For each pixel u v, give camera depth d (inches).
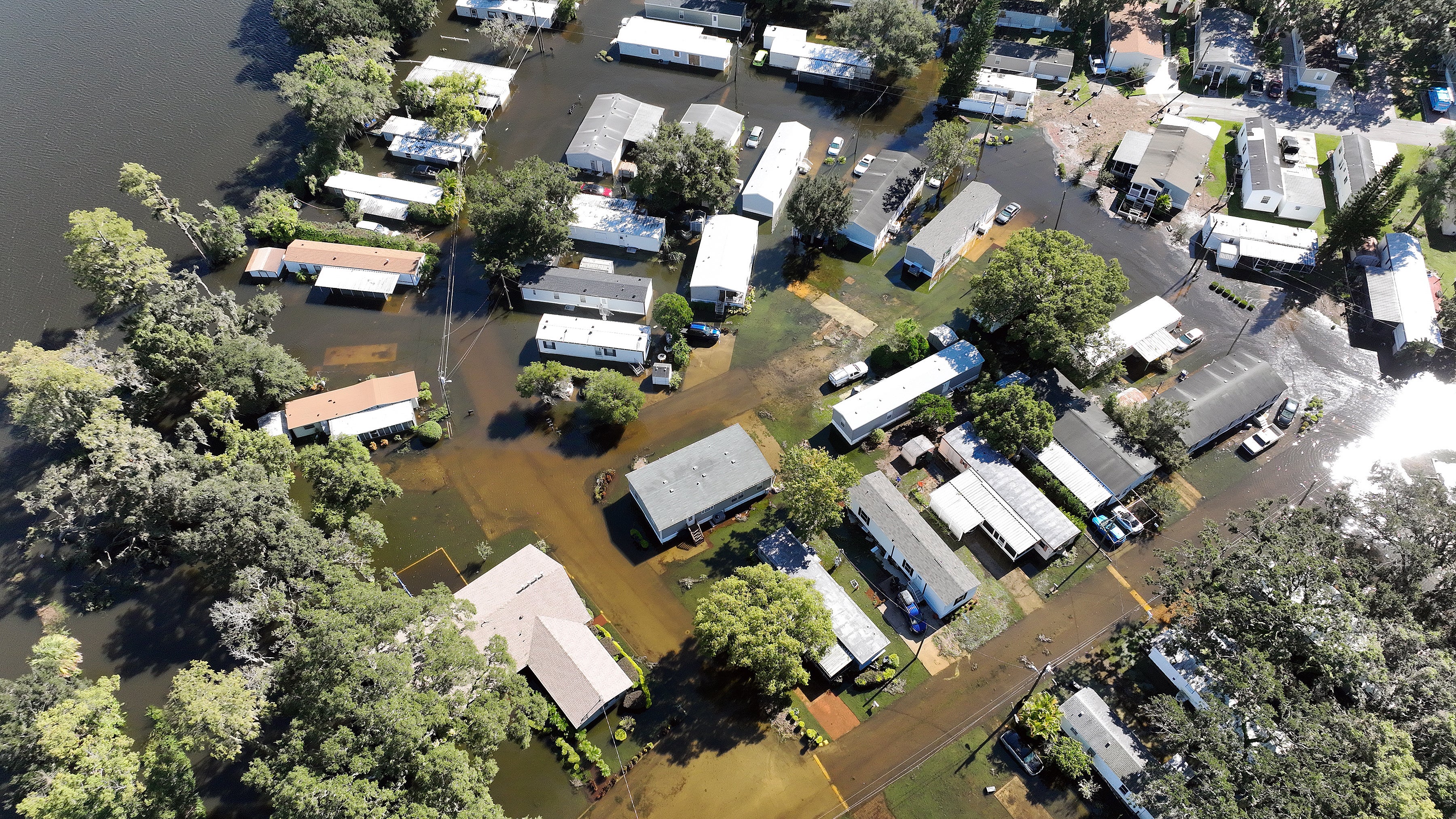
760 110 6604.3
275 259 5482.3
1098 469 4367.6
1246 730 3316.9
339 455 4146.2
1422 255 5295.3
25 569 4224.9
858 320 5221.5
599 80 6860.2
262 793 3550.7
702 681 3836.1
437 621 3489.2
